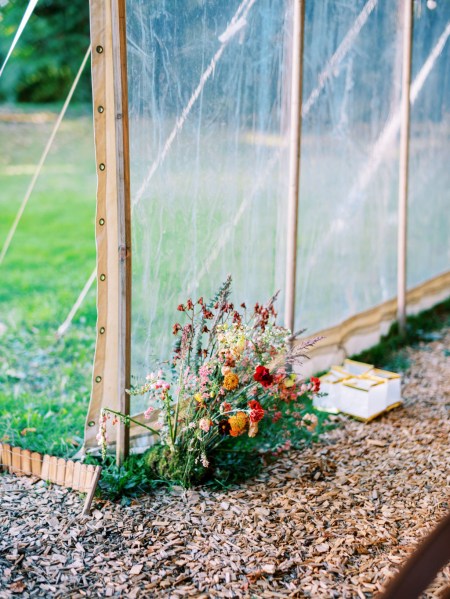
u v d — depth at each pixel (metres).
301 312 4.35
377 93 4.67
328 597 2.45
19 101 13.66
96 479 2.97
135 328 3.33
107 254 3.16
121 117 2.99
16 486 3.14
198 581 2.53
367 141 4.68
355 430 3.80
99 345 3.25
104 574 2.56
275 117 3.86
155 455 3.26
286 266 4.03
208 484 3.18
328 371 4.55
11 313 5.82
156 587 2.49
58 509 2.96
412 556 1.80
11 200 10.19
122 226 3.08
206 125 3.47
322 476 3.30
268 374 3.04
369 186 4.78
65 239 8.45
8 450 3.24
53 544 2.73
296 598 2.45
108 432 3.38
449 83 5.57
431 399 4.22
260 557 2.67
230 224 3.71
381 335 5.19
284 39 3.80
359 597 2.46
